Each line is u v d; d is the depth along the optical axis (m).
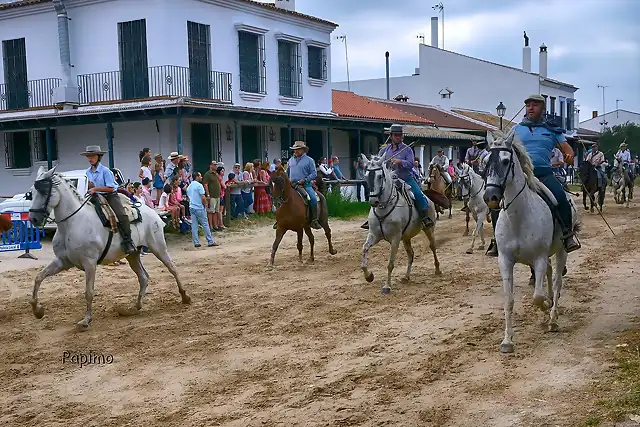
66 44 22.98
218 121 23.14
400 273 12.48
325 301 10.18
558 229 7.79
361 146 31.39
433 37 55.41
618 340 7.59
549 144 8.27
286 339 8.14
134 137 22.12
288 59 27.02
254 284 11.75
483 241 15.52
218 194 18.61
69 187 8.75
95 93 22.94
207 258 14.76
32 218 8.39
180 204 18.20
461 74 51.19
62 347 8.01
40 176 8.52
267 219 21.14
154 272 13.13
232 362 7.28
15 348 8.01
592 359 6.95
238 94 24.20
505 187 7.14
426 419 5.58
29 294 11.16
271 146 25.75
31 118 21.61
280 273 12.80
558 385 6.23
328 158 27.28
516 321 8.68
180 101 19.83
